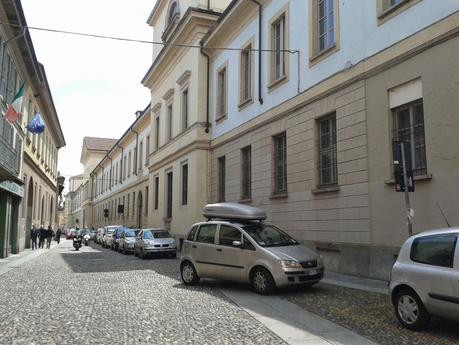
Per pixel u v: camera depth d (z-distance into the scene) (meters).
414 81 11.75
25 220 30.66
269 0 19.44
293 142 17.14
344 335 6.98
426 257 7.07
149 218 36.38
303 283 10.70
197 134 25.73
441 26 10.87
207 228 12.55
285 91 17.84
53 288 12.40
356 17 13.95
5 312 9.02
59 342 6.70
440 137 10.78
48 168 43.44
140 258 24.22
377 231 12.66
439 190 10.73
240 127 21.75
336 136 14.73
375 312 8.52
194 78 26.75
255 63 20.62
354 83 13.89
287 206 17.33
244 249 11.34
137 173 47.59
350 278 13.08
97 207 78.81
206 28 26.58
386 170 12.45
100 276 15.29
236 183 22.08
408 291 7.21
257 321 7.98
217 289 11.78
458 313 6.42
